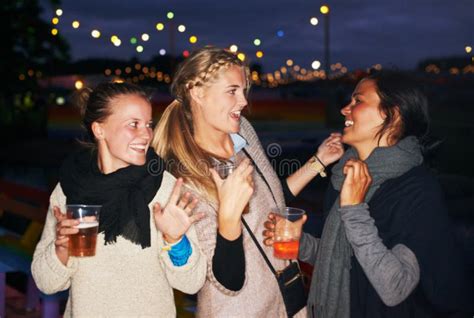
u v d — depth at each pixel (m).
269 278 2.62
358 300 2.65
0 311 4.77
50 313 4.71
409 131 2.75
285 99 23.78
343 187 2.58
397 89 2.71
